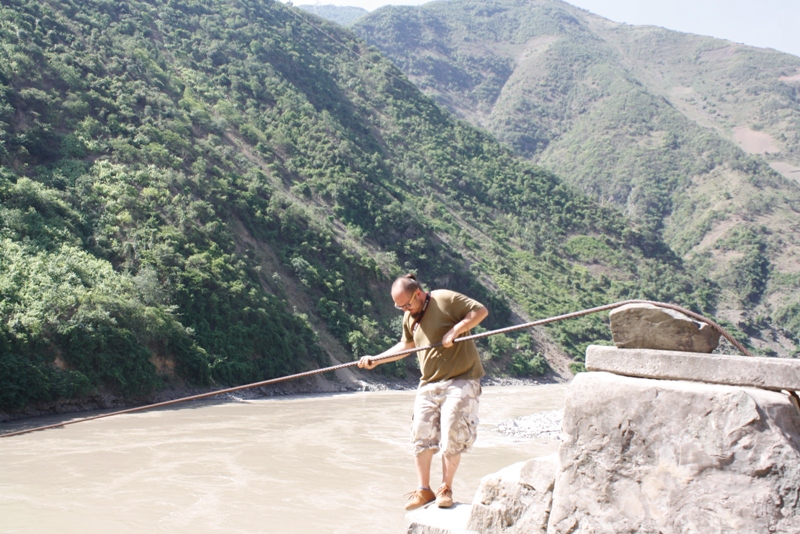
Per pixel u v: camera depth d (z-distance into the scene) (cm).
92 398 2839
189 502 1067
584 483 437
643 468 417
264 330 4169
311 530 888
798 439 384
